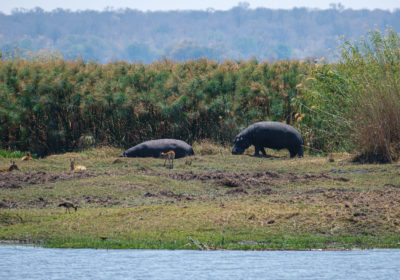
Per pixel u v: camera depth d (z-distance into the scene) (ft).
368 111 223.10
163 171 205.77
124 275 90.63
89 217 133.49
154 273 92.07
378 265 97.50
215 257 104.12
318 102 269.64
